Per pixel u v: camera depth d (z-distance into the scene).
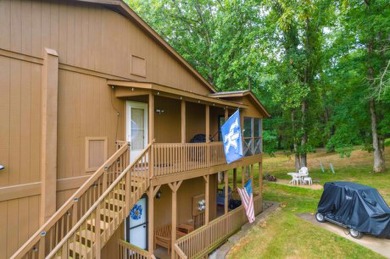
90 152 7.41
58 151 6.62
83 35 7.28
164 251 9.17
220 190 17.23
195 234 8.73
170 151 7.97
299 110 19.83
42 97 6.22
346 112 18.62
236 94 12.38
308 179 17.33
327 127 20.00
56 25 6.59
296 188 16.61
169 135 10.71
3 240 5.48
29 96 6.00
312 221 11.73
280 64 18.83
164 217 10.12
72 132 6.96
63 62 6.74
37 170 6.11
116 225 6.26
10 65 5.67
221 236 10.06
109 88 8.03
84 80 7.29
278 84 18.64
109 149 7.99
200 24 22.48
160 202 9.96
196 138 11.57
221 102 10.27
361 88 18.23
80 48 7.18
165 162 7.74
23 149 5.87
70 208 6.48
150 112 7.38
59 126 6.65
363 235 10.05
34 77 6.09
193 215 11.59
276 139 20.64
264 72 18.56
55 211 6.38
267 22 18.73
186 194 11.34
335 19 18.89
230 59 20.02
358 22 16.67
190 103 12.09
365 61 17.55
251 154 13.35
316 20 18.34
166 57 10.62
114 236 8.00
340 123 19.58
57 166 6.59
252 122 13.66
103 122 7.82
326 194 11.48
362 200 9.91
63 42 6.75
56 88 6.44
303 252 8.95
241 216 11.55
